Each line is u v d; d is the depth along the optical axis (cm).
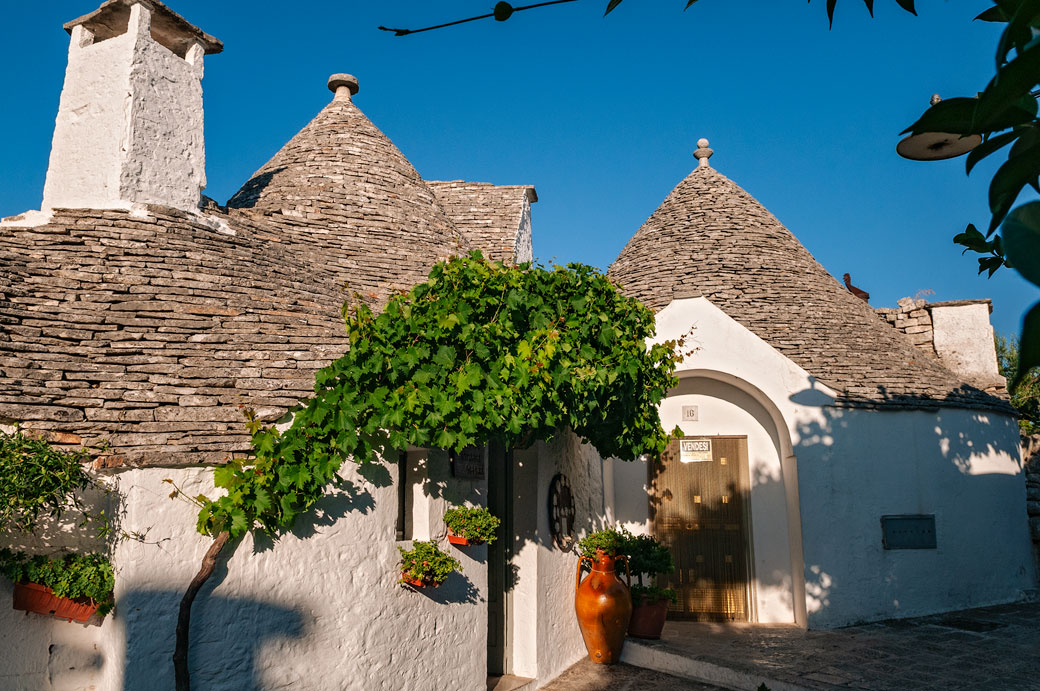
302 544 620
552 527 904
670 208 1480
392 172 1206
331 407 602
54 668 554
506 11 177
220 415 612
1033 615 1027
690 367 1098
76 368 611
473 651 754
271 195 1100
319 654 615
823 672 803
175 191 861
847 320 1227
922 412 1090
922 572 1045
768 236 1373
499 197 1446
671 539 1130
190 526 574
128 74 839
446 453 743
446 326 620
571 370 676
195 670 555
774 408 1080
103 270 727
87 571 536
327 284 916
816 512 1028
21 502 496
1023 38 111
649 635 966
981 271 244
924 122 138
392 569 673
